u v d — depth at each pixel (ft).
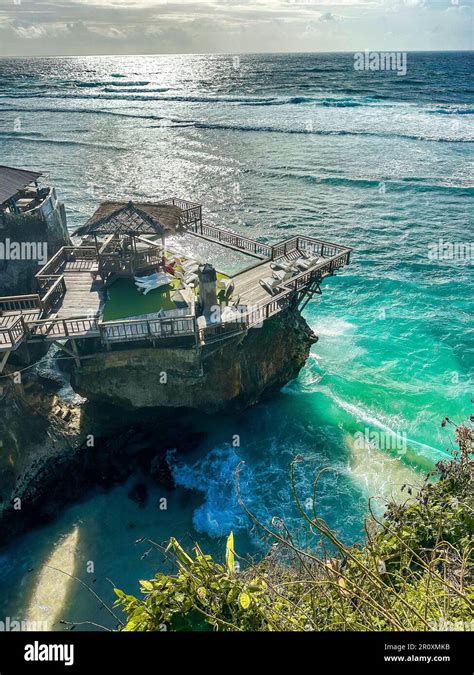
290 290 70.74
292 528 59.47
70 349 64.03
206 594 18.44
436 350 94.22
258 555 56.29
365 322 104.68
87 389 66.54
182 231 88.99
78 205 168.14
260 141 247.09
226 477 67.21
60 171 207.72
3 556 57.41
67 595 52.95
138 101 383.04
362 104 323.16
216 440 72.90
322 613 17.97
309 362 90.74
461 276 121.70
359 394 82.69
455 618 17.06
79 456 67.41
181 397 68.90
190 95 400.06
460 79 456.04
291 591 19.84
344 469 68.23
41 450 64.75
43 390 72.02
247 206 168.04
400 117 284.00
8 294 77.10
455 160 207.72
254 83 479.00
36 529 60.64
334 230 148.97
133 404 68.44
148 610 18.28
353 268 126.82
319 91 393.50
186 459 69.72
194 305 67.56
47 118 321.11
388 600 17.07
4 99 405.39
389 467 68.33
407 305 110.42
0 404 61.41
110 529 60.64
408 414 78.07
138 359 64.75
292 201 172.04
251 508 62.85
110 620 50.19
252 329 70.85
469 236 143.54
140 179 197.06
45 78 618.03
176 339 64.08
